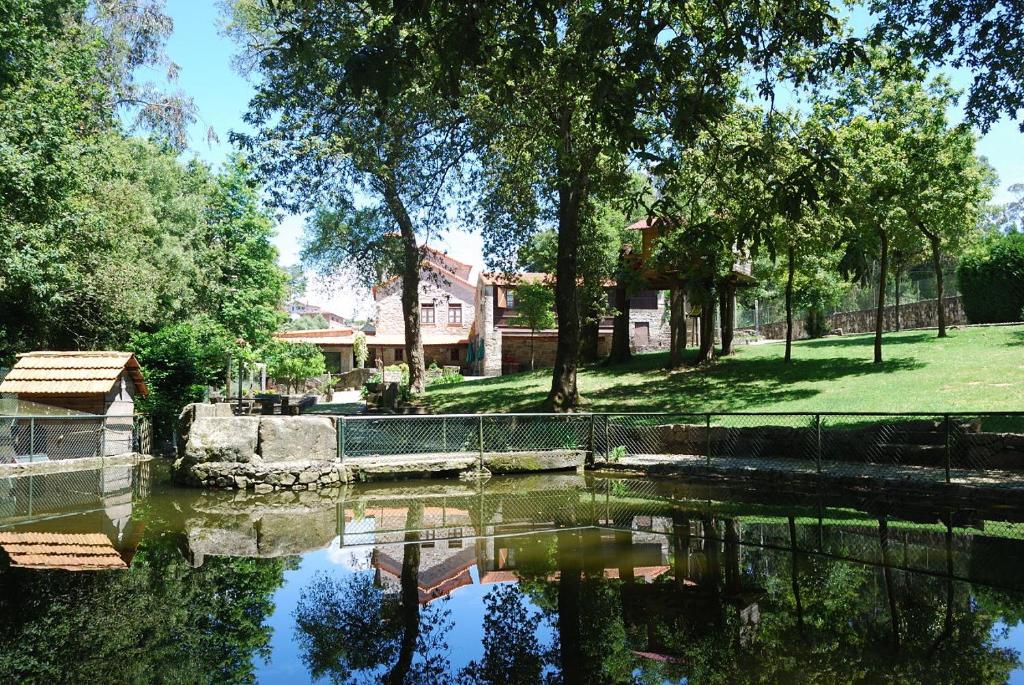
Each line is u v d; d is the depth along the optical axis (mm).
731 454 16594
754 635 5418
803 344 32188
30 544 8930
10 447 16219
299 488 14594
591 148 16484
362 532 9906
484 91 17422
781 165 12234
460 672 4762
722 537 9203
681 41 7090
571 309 22203
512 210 22828
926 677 4539
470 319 61156
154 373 21609
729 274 25766
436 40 6133
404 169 24016
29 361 18141
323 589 6906
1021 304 29516
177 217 33094
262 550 8727
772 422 17828
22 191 18344
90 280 23016
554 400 22219
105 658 4977
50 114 19578
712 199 11742
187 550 8688
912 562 7656
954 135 20000
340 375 51312
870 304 50562
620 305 33406
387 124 21781
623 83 7301
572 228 22062
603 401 23844
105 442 17938
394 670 4820
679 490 13711
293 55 7207
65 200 19859
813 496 12570
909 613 5887
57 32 23516
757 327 48188
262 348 36375
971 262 31359
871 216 20016
